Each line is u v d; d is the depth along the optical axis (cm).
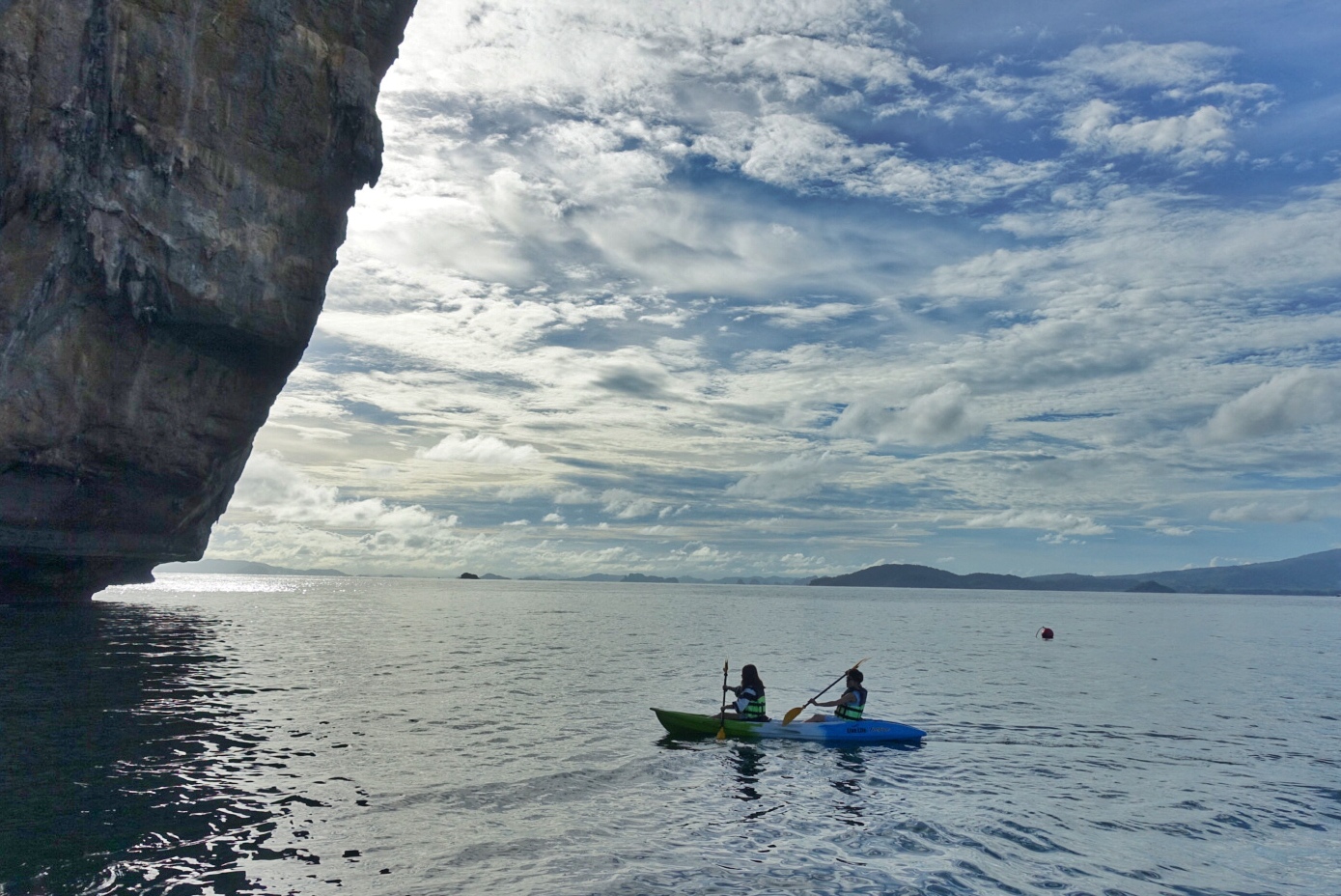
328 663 2600
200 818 966
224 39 3397
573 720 1703
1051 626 6806
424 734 1502
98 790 1062
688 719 1611
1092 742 1609
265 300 3609
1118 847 976
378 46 3903
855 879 851
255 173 3541
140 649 2744
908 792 1209
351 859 858
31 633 3034
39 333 3109
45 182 2956
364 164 3831
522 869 852
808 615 8088
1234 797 1209
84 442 3391
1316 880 881
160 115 3225
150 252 3256
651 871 859
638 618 6750
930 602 15212
